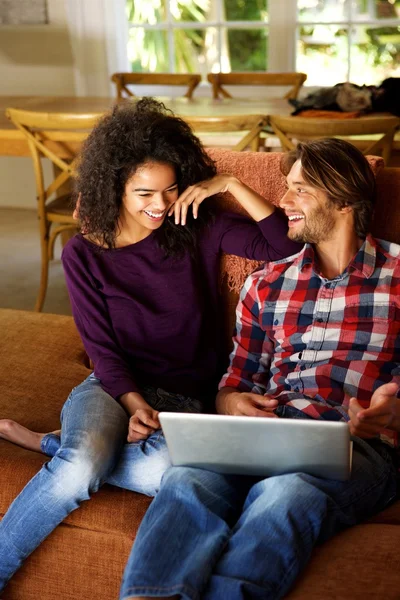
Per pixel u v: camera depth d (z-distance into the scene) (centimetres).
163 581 130
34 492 156
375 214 184
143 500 159
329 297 169
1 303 354
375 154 291
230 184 181
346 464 140
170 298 182
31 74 465
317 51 441
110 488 163
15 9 448
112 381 175
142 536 138
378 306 166
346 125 274
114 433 164
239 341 181
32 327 222
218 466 149
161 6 449
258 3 437
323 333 168
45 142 317
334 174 162
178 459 150
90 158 178
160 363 183
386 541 137
